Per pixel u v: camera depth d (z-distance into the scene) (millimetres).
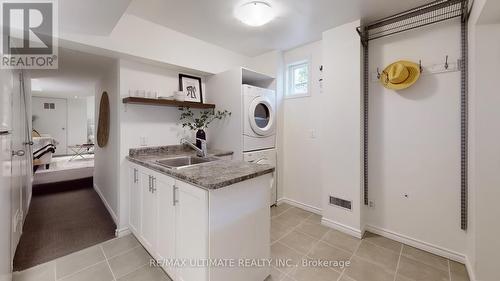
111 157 2777
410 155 2203
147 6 2074
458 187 1963
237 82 2734
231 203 1431
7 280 1554
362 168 2400
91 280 1695
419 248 2156
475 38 1618
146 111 2566
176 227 1572
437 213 2068
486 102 1598
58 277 1725
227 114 2863
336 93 2494
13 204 1916
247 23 2248
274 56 3203
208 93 3119
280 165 3311
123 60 2375
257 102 2873
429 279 1732
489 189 1596
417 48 2133
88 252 2055
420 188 2154
